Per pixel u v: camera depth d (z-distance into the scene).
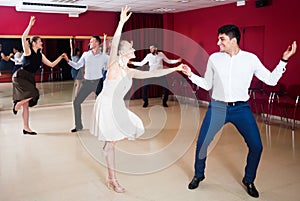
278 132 5.36
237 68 2.91
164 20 9.16
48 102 8.05
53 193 3.15
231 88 2.96
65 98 8.41
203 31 8.19
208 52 8.09
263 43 6.79
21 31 7.64
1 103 7.78
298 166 3.79
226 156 4.18
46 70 9.60
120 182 3.40
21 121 6.22
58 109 7.39
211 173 3.62
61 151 4.41
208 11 7.97
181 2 7.14
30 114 6.88
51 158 4.14
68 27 8.12
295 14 5.99
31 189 3.24
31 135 5.23
